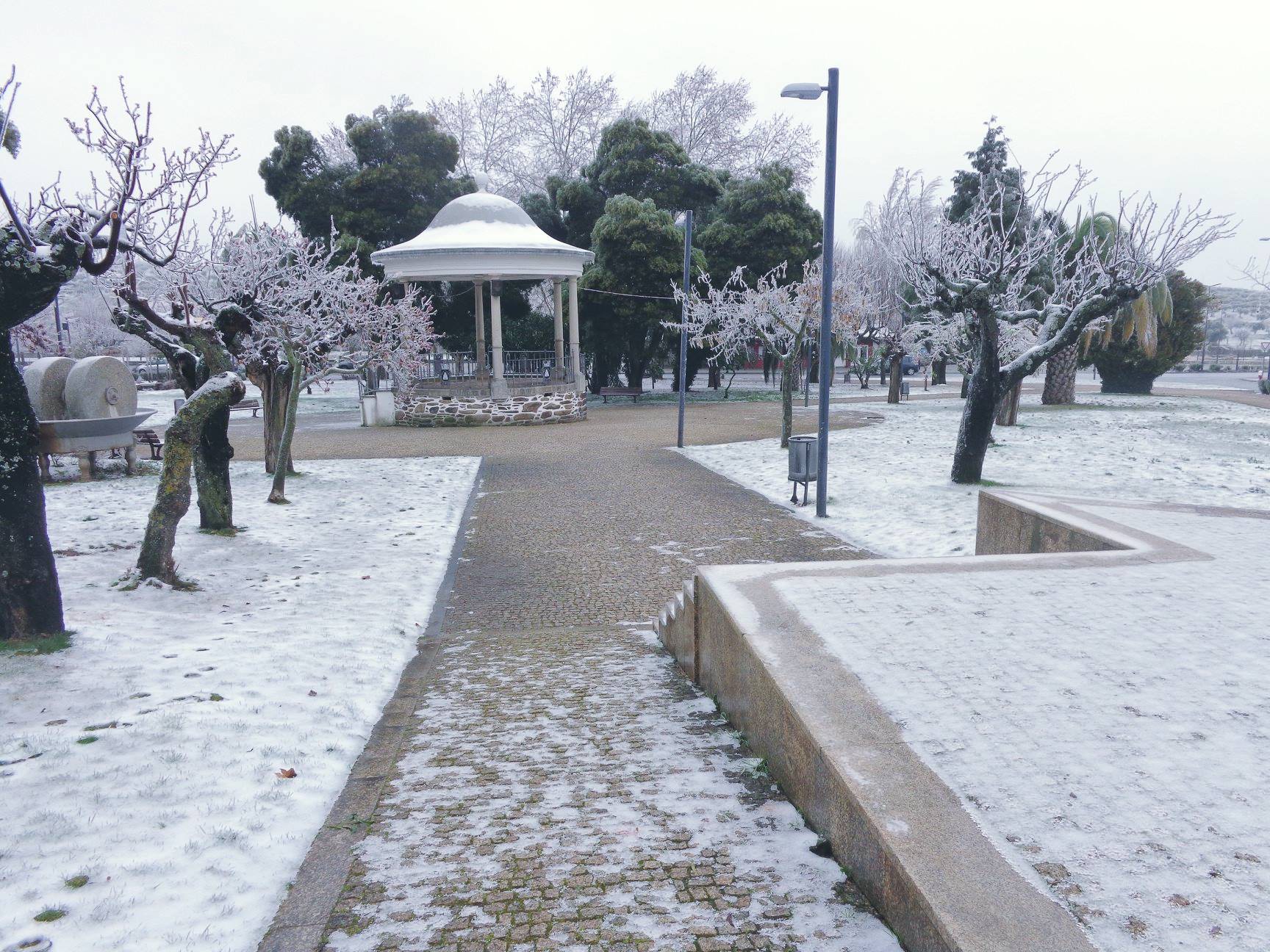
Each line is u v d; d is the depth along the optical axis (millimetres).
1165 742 3561
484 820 4035
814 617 5152
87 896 3369
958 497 13789
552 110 49281
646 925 3064
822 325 12562
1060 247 27109
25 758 4648
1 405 6484
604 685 6328
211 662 6414
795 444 13656
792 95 12016
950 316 25234
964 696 4020
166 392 49062
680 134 49156
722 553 10852
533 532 12336
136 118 6719
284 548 10945
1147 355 31516
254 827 3969
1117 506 8727
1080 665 4387
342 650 6922
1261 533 7441
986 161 32781
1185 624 4988
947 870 2738
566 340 41156
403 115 36594
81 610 7668
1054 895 2598
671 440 23422
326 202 36375
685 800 4121
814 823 3695
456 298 38688
